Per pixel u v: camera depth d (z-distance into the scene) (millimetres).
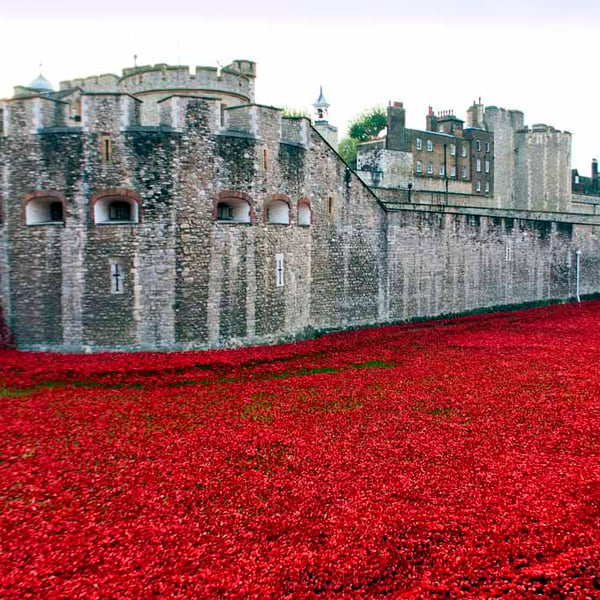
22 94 34500
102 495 11523
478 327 33875
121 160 23391
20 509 10953
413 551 9719
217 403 17328
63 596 8477
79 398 17547
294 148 27297
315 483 12055
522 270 44375
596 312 41812
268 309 26203
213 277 24500
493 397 18312
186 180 23844
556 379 20656
